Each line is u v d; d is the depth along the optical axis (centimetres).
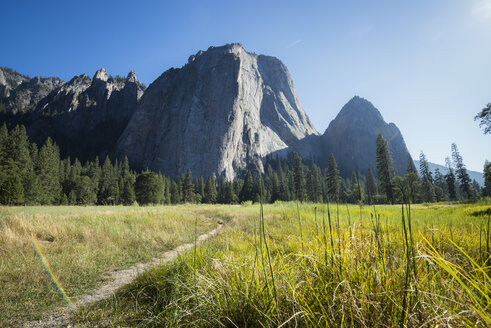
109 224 928
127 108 17888
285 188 8175
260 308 190
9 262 452
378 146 4797
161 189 6406
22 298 324
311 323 149
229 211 1873
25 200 4784
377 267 178
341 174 16888
